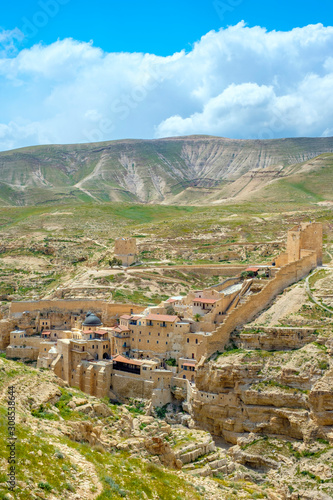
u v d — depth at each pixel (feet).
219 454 319.27
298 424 353.10
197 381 408.26
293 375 368.89
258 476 331.98
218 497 222.28
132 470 210.18
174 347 462.19
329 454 330.54
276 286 453.17
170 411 422.82
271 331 408.87
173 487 212.23
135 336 479.82
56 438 203.41
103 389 440.04
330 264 511.81
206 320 466.29
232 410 384.47
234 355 402.93
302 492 303.68
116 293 642.22
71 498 165.27
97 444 227.81
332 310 413.59
